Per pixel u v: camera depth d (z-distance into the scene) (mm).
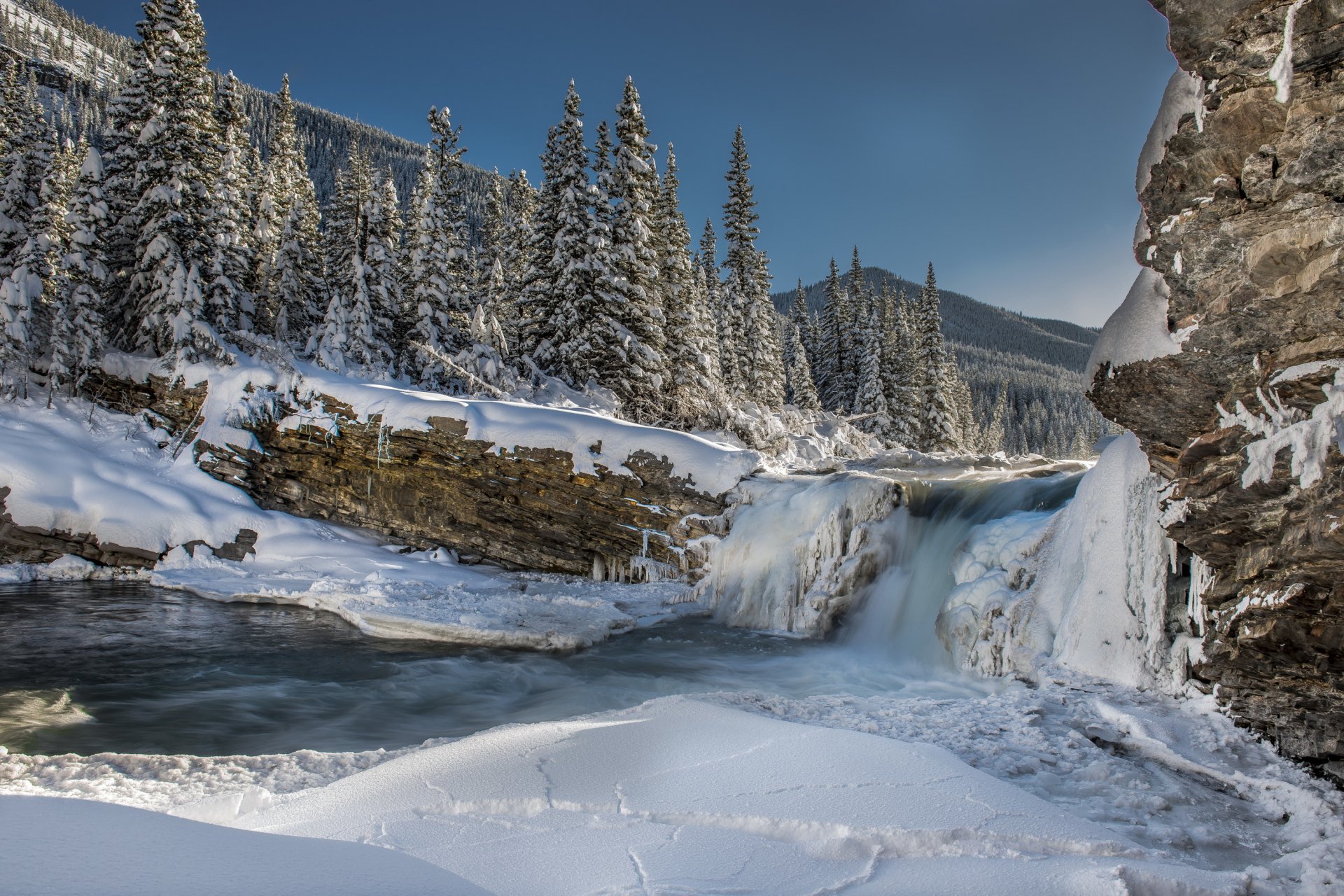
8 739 8258
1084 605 9344
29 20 196625
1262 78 5125
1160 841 5051
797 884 3916
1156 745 6836
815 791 5141
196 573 18547
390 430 20422
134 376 23891
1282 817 5645
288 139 40281
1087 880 4012
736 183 46594
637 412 30703
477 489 20000
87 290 23891
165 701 10000
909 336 58031
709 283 58062
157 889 2799
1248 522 6070
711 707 7520
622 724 6797
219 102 33219
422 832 4473
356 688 10805
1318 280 4742
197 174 25594
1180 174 5801
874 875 4074
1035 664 9633
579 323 31125
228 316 25766
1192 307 6012
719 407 32438
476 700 10430
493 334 29266
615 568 19109
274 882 3062
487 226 42562
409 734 8891
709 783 5312
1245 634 6344
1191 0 5223
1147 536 8641
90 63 190875
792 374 52125
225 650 12812
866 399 49812
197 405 22859
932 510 14625
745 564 16297
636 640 14250
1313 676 6020
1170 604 8312
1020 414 146250
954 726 7641
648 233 32406
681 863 4078
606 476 18578
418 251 30922
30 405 22375
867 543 14547
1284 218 5035
